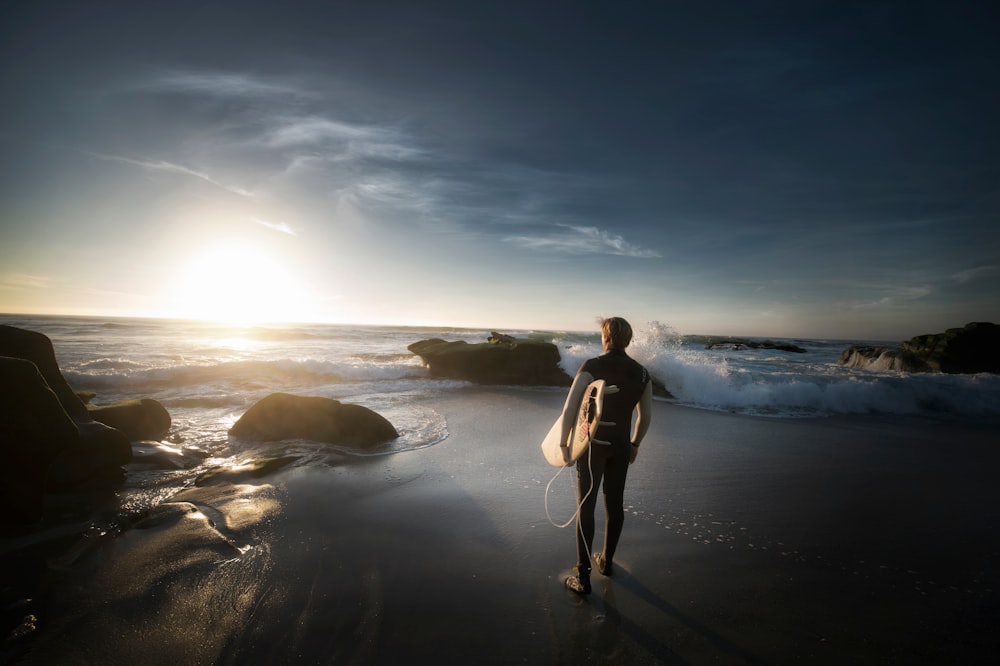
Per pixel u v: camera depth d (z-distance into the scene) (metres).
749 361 19.72
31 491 3.38
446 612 2.52
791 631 2.44
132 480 4.43
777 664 2.18
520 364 12.70
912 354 16.33
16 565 2.79
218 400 8.66
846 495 4.62
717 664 2.18
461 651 2.22
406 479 4.73
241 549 3.15
